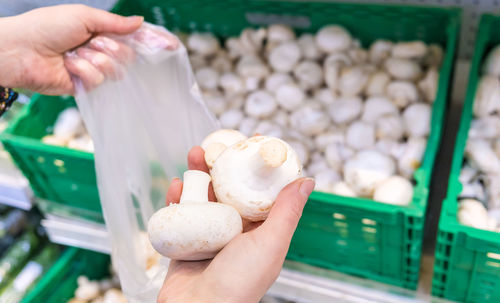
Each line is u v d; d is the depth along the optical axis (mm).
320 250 578
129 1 750
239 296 393
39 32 503
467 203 546
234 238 396
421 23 678
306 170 649
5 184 700
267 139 417
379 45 696
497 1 641
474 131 596
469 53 697
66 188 667
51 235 729
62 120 724
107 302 804
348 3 700
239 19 767
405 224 491
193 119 543
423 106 632
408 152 600
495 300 519
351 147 642
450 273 516
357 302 587
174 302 408
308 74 709
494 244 458
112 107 514
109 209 534
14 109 789
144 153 547
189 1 760
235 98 727
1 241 829
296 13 732
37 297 760
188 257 400
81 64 492
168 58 516
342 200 505
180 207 390
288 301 800
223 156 420
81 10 503
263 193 405
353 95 679
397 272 557
